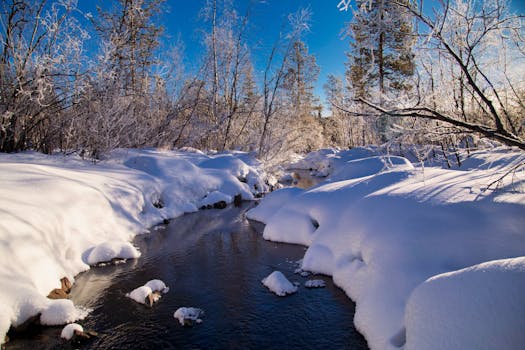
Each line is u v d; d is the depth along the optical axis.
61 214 6.28
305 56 27.80
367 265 4.84
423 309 2.77
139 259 6.96
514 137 3.19
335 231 6.22
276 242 7.98
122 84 13.81
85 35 9.84
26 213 5.28
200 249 7.60
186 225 9.77
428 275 3.84
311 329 4.32
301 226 7.80
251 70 21.77
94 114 11.55
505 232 3.90
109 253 6.75
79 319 4.57
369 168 10.23
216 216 10.94
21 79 9.05
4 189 5.75
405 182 6.39
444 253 4.04
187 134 18.67
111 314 4.75
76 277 5.93
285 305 4.93
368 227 5.30
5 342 3.88
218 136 20.98
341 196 7.37
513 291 2.35
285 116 19.84
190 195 12.06
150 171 12.02
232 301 5.11
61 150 11.18
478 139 4.08
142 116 15.50
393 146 4.16
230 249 7.56
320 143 31.59
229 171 14.65
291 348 3.97
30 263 4.71
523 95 4.30
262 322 4.52
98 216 7.70
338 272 5.49
